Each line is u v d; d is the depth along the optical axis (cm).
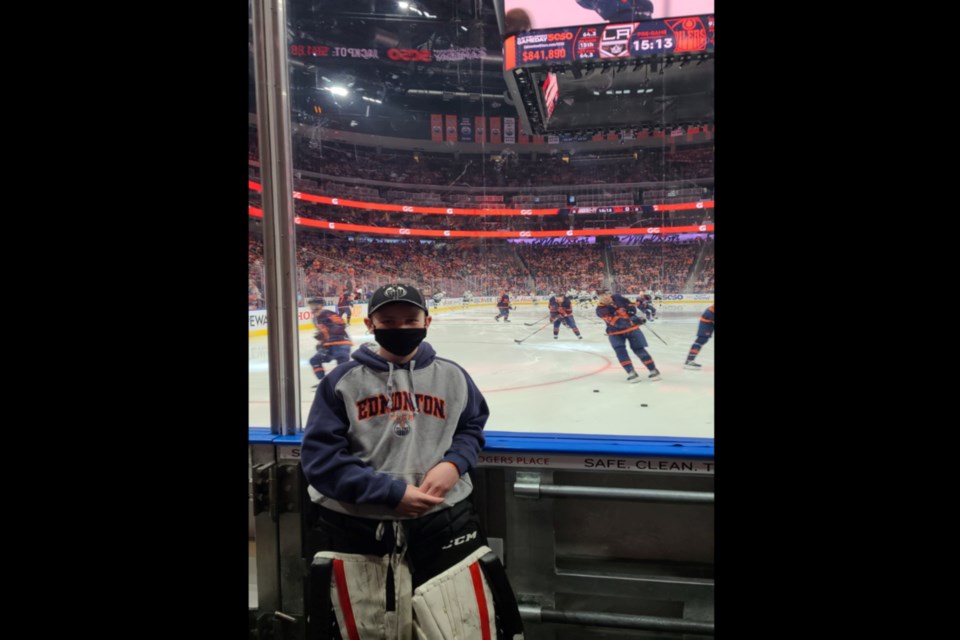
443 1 891
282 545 211
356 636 158
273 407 211
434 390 167
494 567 164
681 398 386
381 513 159
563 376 484
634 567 220
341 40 949
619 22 708
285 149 203
